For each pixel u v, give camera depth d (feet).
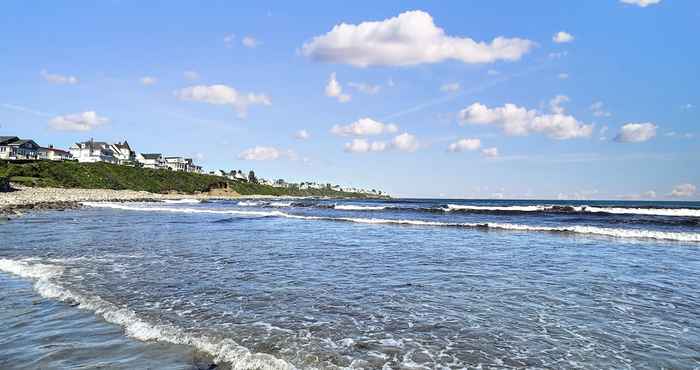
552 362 22.41
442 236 83.71
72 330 27.43
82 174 358.64
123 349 24.27
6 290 37.35
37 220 118.21
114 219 127.13
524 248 65.67
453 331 27.09
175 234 85.10
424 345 24.67
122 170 419.95
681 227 98.17
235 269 47.32
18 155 386.73
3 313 31.01
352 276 43.80
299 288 38.32
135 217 138.10
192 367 21.83
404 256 57.41
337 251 61.87
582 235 85.25
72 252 59.16
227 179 602.03
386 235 85.46
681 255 58.39
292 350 23.77
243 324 28.25
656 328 27.89
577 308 32.40
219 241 73.72
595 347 24.54
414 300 34.47
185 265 49.55
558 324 28.63
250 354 23.09
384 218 136.26
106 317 29.94
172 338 25.81
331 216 147.13
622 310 31.91
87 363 22.48
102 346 24.75
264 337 25.82
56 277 42.24
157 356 23.27
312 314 30.53
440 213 165.89
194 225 108.58
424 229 99.66
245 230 95.61
